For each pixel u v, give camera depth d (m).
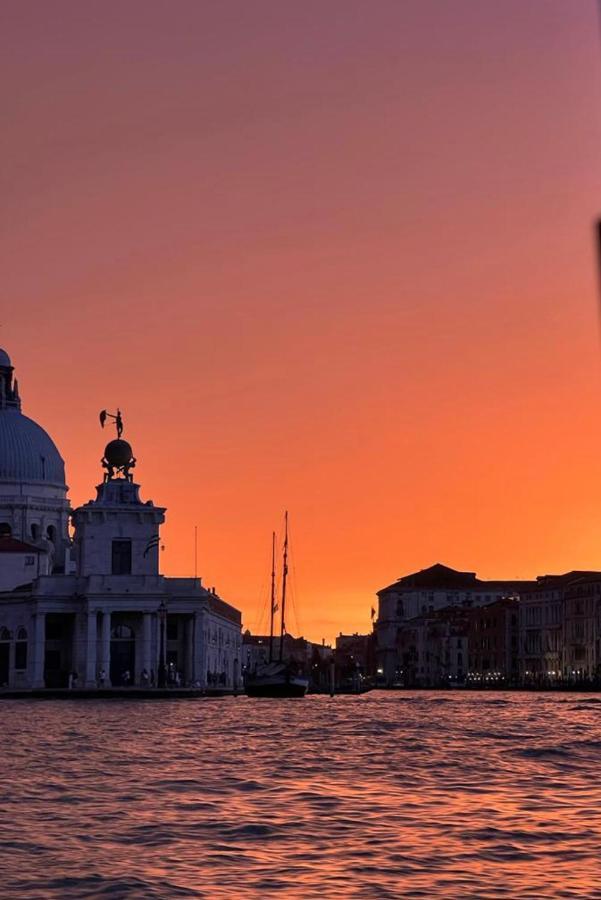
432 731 97.31
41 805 47.38
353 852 36.94
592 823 42.69
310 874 33.62
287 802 48.41
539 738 88.31
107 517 192.25
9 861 35.47
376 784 55.16
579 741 84.75
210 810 45.91
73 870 34.16
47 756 70.25
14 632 196.25
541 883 32.41
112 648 190.00
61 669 194.25
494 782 56.38
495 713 137.12
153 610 188.50
